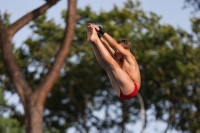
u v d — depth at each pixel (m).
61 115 55.44
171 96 51.38
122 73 11.84
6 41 22.17
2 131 54.75
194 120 52.34
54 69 22.50
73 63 51.31
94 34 11.84
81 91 52.59
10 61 22.17
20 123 55.94
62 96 53.38
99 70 51.53
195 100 51.72
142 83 50.53
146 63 47.06
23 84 22.12
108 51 12.32
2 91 52.03
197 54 49.28
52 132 54.97
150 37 47.56
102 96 55.50
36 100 21.86
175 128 52.91
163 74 48.75
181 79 48.66
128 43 12.42
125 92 11.95
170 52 47.28
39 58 48.44
